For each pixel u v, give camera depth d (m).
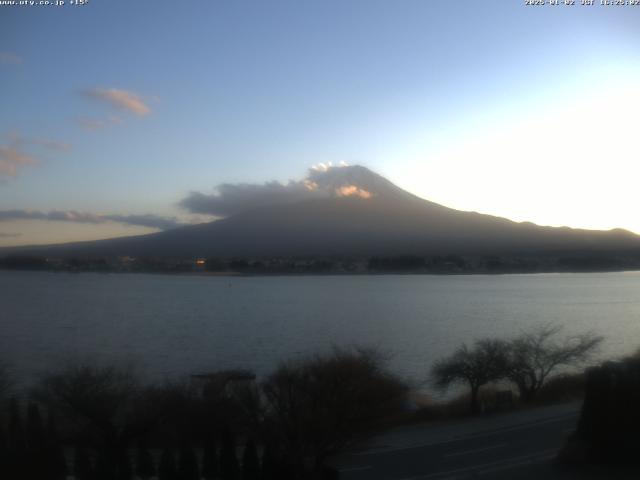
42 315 106.62
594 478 22.42
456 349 58.59
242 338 75.19
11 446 22.25
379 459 25.41
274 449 22.91
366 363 30.47
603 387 24.08
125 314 107.31
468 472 23.53
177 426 27.92
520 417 32.50
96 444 26.47
